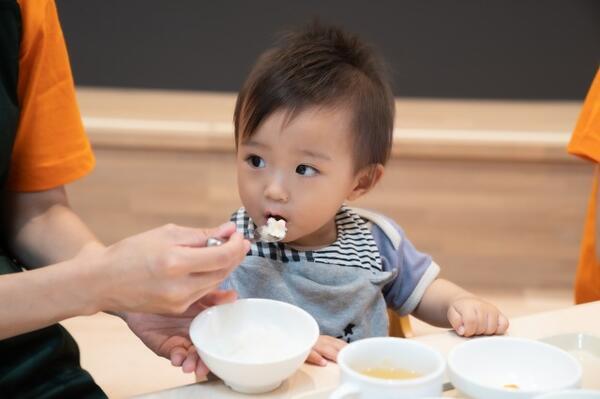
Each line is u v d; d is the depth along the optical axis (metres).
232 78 2.95
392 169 2.67
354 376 0.74
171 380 1.43
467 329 1.00
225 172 2.67
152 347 0.95
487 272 2.73
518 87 2.97
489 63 2.96
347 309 1.12
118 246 0.83
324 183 1.05
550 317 1.04
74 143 1.11
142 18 2.89
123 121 2.65
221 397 0.82
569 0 2.91
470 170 2.66
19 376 0.88
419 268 1.22
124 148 2.65
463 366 0.84
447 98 2.98
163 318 0.97
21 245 1.10
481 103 2.98
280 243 1.12
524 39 2.94
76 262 0.83
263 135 1.04
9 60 0.98
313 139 1.03
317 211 1.06
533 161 2.65
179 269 0.80
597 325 1.02
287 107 1.03
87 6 2.86
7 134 0.98
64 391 0.90
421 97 2.97
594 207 1.39
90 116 2.67
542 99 2.98
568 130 2.71
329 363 0.91
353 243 1.16
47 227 1.09
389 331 1.28
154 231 0.84
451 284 1.23
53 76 1.07
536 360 0.85
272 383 0.82
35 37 1.02
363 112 1.09
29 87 1.04
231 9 2.89
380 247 1.21
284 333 0.88
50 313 0.82
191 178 2.68
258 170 1.06
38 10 1.01
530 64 2.96
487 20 2.93
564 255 2.72
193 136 2.63
